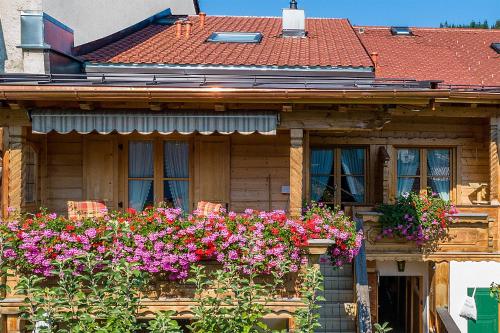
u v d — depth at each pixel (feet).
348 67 31.17
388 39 47.83
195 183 30.19
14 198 24.45
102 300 19.56
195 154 30.19
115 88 23.56
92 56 32.63
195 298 24.06
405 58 40.86
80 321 18.90
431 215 31.24
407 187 35.91
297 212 24.94
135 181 30.45
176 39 38.63
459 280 33.60
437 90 23.62
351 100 24.02
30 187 28.35
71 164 30.58
